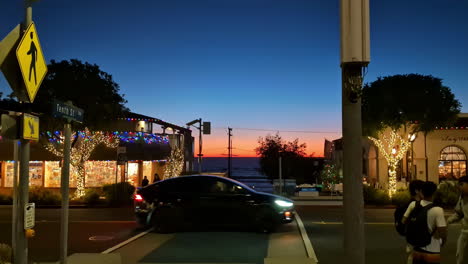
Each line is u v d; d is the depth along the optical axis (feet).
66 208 20.38
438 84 81.05
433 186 19.04
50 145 80.18
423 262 18.58
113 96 84.79
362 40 14.48
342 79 14.94
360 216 14.46
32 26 19.72
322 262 32.24
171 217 45.88
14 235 18.75
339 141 134.72
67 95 76.43
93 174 97.50
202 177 47.44
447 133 95.86
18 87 19.47
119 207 78.02
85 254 26.61
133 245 38.81
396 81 80.89
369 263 32.12
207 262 31.91
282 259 24.86
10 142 91.30
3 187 93.76
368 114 81.61
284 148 159.02
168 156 118.11
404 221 19.65
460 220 23.68
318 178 131.75
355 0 14.53
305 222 53.42
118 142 94.32
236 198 45.85
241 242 40.11
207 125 105.40
